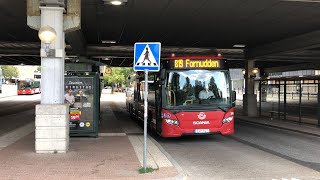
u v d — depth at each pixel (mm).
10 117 22359
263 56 24422
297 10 13648
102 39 22031
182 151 11477
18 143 11453
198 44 23672
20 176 7309
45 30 9508
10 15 14727
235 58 27500
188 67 13039
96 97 13141
